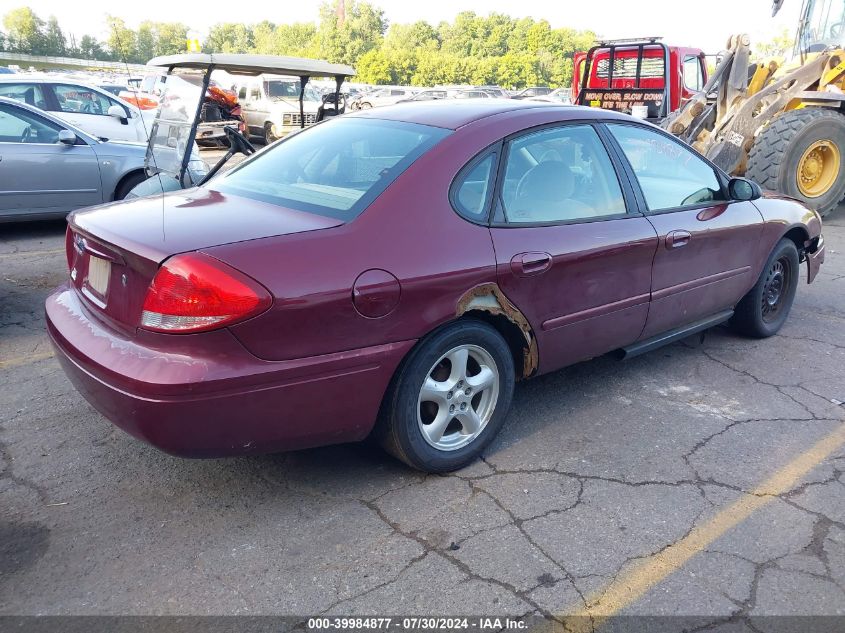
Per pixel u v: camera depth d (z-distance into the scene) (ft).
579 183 11.91
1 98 25.35
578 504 10.04
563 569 8.71
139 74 67.77
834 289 21.08
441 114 11.53
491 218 10.54
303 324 8.66
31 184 25.52
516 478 10.69
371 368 9.32
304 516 9.68
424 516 9.71
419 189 9.97
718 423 12.54
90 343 9.09
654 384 14.16
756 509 10.01
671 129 32.12
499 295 10.41
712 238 13.84
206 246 8.55
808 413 12.98
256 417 8.64
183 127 20.21
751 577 8.63
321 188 10.43
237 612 7.95
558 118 11.87
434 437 10.41
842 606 8.19
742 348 16.19
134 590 8.25
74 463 10.88
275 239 8.85
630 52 40.24
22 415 12.35
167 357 8.32
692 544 9.23
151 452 11.23
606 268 11.87
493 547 9.09
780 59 33.96
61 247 24.90
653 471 10.95
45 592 8.18
